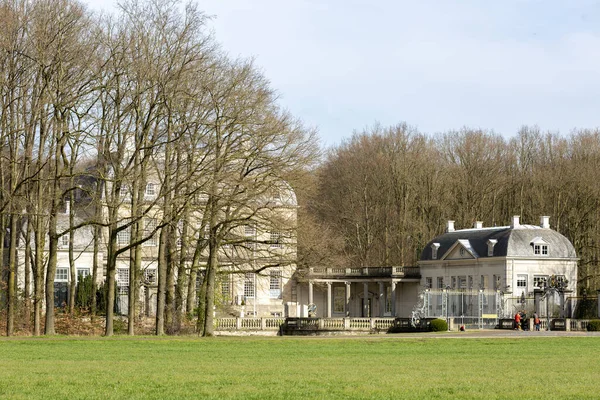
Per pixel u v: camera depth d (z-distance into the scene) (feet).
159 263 230.89
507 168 467.11
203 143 223.30
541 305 344.69
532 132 479.00
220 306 292.40
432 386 107.24
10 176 222.48
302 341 205.87
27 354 159.02
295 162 225.35
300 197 249.96
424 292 340.18
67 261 336.29
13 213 209.36
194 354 162.61
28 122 216.13
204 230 254.88
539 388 106.11
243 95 218.38
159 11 214.48
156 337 214.28
